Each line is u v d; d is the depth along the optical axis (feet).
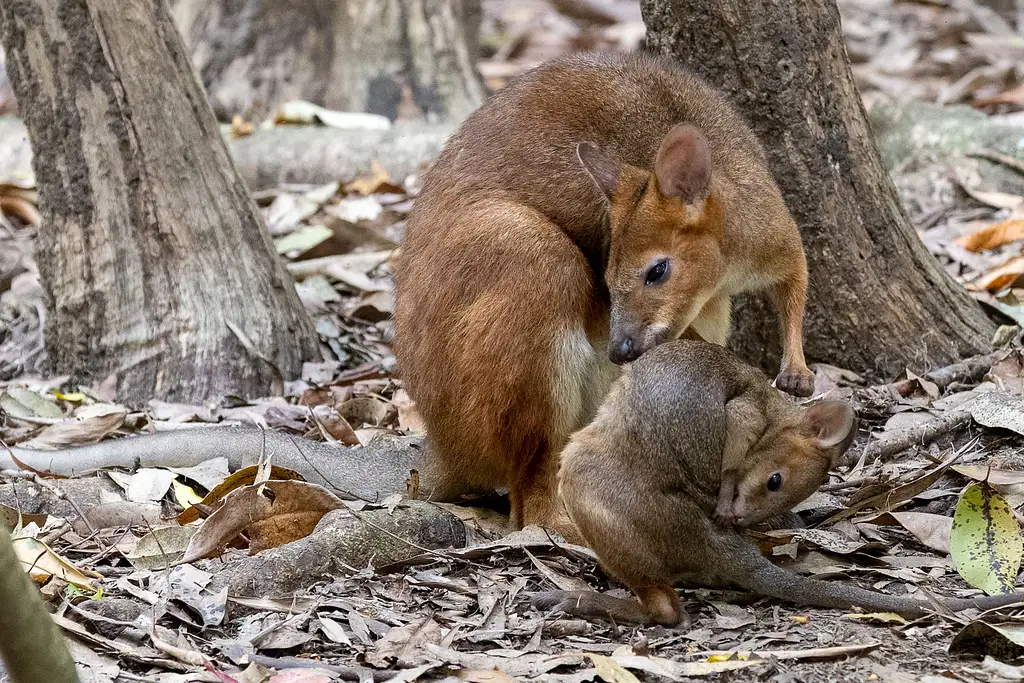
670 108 33.37
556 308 30.63
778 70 36.88
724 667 22.18
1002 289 43.75
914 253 39.22
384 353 46.62
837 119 37.76
